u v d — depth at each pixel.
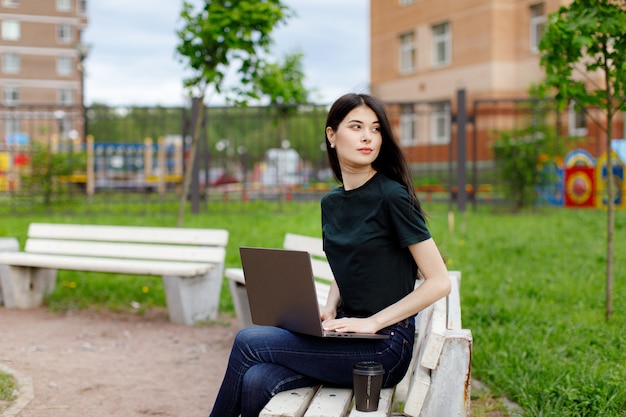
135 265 6.27
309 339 2.92
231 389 2.94
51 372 4.88
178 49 8.39
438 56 29.67
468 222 11.63
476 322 5.71
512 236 9.95
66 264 6.46
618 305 6.09
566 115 22.53
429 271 2.87
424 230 2.88
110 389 4.55
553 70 5.59
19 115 15.85
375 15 32.44
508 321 5.79
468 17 27.83
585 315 5.80
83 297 7.11
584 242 9.28
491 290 6.83
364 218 2.94
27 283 6.88
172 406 4.26
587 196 14.80
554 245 9.09
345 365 2.88
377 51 32.44
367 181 2.99
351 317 3.01
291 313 2.92
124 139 23.98
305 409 2.80
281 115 14.81
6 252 7.19
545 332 5.41
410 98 30.72
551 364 4.50
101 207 15.52
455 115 13.93
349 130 2.98
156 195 21.20
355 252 2.94
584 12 5.30
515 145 13.86
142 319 6.48
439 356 2.74
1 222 11.92
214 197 21.25
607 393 3.92
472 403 4.17
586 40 5.15
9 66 55.75
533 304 6.19
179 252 6.53
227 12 7.88
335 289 3.32
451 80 28.69
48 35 56.19
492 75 26.92
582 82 5.66
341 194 3.03
